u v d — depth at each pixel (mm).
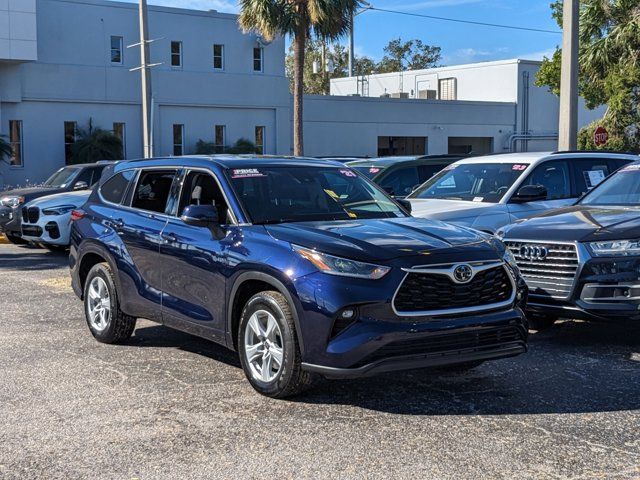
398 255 5402
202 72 35062
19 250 15969
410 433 5121
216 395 5957
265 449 4863
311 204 6555
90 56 32000
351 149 40062
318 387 6137
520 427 5223
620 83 25078
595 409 5582
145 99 20875
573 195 10312
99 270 7598
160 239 6773
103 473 4527
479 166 10773
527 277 7457
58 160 31766
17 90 30141
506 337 5680
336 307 5242
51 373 6590
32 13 28656
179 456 4766
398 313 5270
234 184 6465
